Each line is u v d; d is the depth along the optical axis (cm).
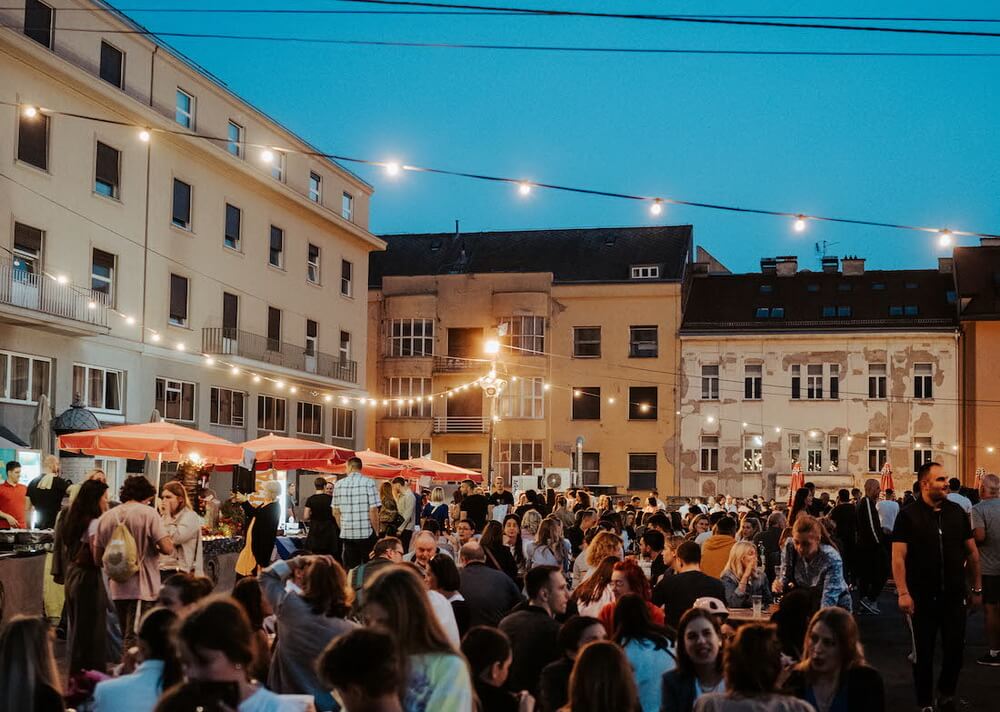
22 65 2897
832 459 5366
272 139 4188
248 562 1550
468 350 5766
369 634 418
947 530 973
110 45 3281
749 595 1198
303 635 730
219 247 3819
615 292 5631
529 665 761
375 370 5809
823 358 5403
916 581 972
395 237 6456
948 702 974
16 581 1407
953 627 970
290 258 4300
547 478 4719
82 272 3139
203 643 434
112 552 1094
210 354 3722
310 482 4431
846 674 621
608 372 5616
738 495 5412
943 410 5281
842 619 624
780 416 5412
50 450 2872
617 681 506
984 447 5200
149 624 573
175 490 1389
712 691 632
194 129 3681
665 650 701
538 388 5672
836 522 1884
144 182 3425
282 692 735
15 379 2881
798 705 527
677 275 5797
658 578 1338
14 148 2878
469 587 967
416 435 5719
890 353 5347
